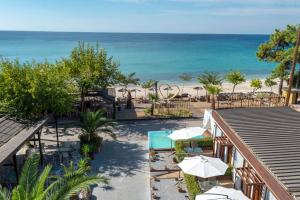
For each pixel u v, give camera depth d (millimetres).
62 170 21172
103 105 34656
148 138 27109
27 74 25047
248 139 17062
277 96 38500
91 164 22719
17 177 18078
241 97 39656
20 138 18250
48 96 24312
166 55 120562
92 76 30812
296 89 37031
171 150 24719
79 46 32750
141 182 20234
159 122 32531
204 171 17078
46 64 27828
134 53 126938
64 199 11438
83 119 25219
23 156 23312
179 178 20062
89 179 12312
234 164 19766
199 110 36688
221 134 22328
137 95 48094
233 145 18656
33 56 111562
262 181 14953
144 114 34531
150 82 45156
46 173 12734
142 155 24359
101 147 25594
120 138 28016
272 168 13672
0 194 11805
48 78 25172
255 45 183125
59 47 152375
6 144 17422
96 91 34125
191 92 51844
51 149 24891
